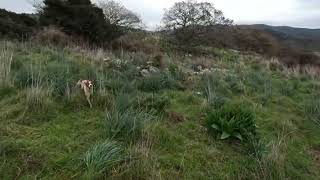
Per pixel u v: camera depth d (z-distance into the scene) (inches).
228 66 540.1
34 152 138.9
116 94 208.7
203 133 180.7
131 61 378.3
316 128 221.5
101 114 182.4
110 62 332.8
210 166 152.9
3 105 178.1
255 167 153.7
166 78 279.4
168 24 1065.5
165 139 164.7
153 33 1066.1
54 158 138.0
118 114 169.3
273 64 647.1
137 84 252.1
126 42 722.8
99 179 129.0
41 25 679.1
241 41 1266.0
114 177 130.9
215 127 179.5
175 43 964.6
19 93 189.2
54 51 392.8
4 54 265.4
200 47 999.6
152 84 256.8
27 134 152.6
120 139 155.8
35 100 177.6
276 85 366.3
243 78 363.3
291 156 174.6
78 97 193.8
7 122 160.2
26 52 356.8
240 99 267.1
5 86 197.8
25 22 713.6
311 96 316.2
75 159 138.3
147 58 426.3
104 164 133.4
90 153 136.3
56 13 675.4
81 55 380.2
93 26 666.2
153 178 133.8
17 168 129.4
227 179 146.7
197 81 307.3
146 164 138.5
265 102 270.5
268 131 203.5
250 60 811.4
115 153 139.2
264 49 1244.5
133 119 164.1
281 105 272.5
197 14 1071.0
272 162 155.6
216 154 161.9
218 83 303.1
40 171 130.0
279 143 173.0
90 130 164.1
